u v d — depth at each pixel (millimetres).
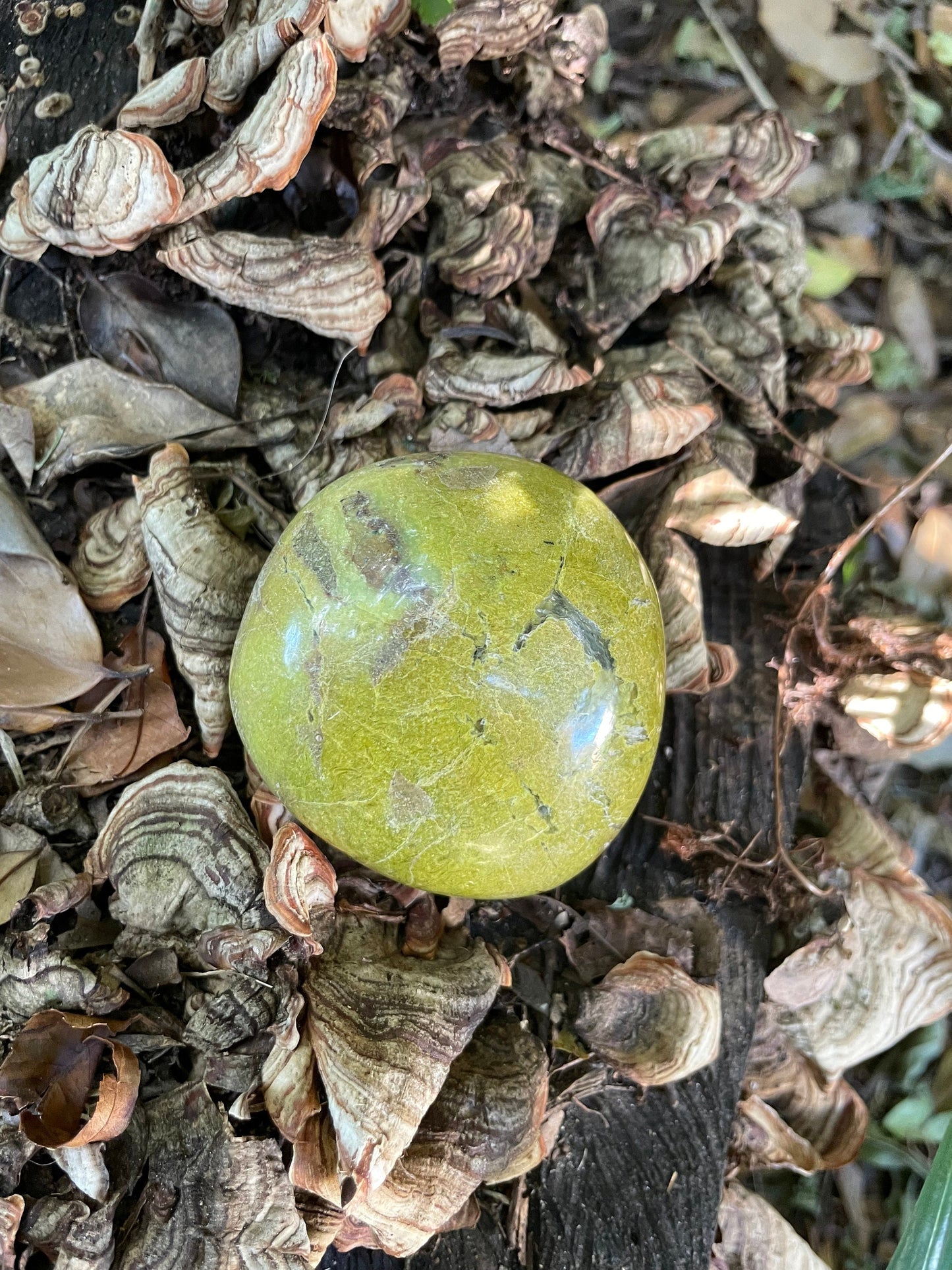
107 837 157
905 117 223
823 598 190
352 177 170
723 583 192
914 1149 199
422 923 157
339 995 145
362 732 126
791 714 185
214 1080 143
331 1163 137
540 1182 177
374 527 131
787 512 195
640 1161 179
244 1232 140
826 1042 188
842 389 218
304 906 140
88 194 151
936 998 188
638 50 220
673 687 173
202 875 153
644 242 183
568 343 187
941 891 207
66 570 162
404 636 125
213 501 170
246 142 152
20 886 153
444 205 179
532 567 129
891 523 208
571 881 182
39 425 166
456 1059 158
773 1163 185
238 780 165
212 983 151
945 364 224
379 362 174
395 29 171
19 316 174
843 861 189
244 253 158
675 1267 176
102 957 153
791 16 221
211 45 171
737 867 182
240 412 172
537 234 182
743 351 192
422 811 127
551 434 175
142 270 170
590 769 130
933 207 225
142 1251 141
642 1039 170
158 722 164
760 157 190
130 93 181
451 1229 166
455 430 169
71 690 158
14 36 182
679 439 172
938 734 182
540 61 185
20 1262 142
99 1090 139
